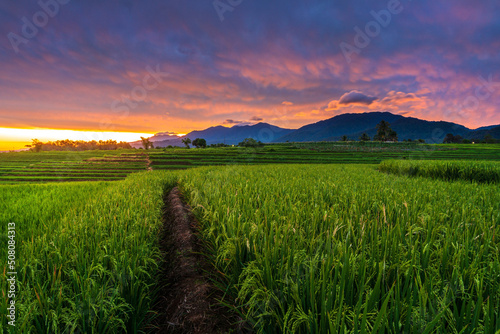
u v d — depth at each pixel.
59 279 2.61
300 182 9.53
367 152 90.50
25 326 2.12
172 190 11.80
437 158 65.75
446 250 2.61
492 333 1.68
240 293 2.53
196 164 69.31
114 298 2.58
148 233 4.69
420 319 1.76
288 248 2.84
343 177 12.52
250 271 2.58
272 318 2.26
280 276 2.42
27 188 12.66
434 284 2.18
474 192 7.24
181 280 3.73
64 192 11.23
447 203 5.16
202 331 2.64
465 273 2.23
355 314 1.78
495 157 68.50
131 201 6.83
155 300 3.47
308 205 5.09
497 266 2.21
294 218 4.09
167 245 5.45
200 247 4.83
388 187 7.89
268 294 2.26
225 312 2.95
